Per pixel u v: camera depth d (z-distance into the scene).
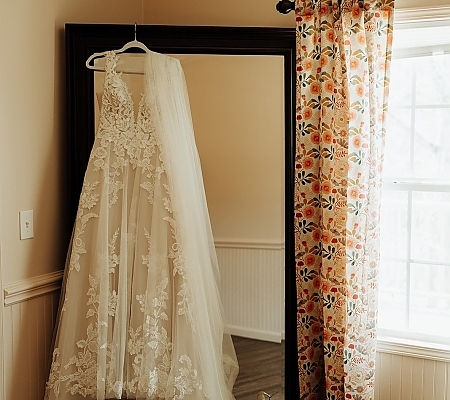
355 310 2.37
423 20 2.32
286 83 2.55
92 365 2.35
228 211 2.60
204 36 2.54
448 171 2.56
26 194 2.30
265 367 2.60
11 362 2.23
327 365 2.44
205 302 2.36
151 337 2.30
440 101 2.56
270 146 2.57
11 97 2.21
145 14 2.99
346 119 2.35
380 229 2.60
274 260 2.59
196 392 2.28
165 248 2.33
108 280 2.33
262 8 2.72
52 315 2.46
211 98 2.56
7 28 2.17
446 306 2.63
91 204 2.36
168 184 2.34
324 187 2.43
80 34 2.48
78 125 2.48
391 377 2.50
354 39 2.33
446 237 2.61
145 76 2.37
